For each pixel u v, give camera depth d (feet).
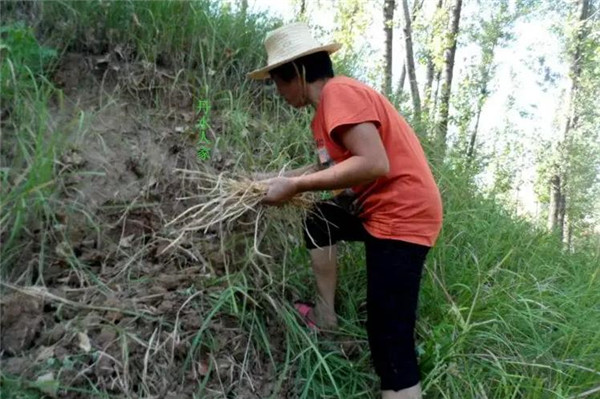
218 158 9.86
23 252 6.80
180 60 11.30
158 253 7.80
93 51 10.24
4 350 5.85
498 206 14.34
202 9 12.21
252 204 7.38
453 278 9.80
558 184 45.21
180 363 6.73
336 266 8.47
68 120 8.83
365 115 6.57
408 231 7.07
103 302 6.81
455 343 8.02
